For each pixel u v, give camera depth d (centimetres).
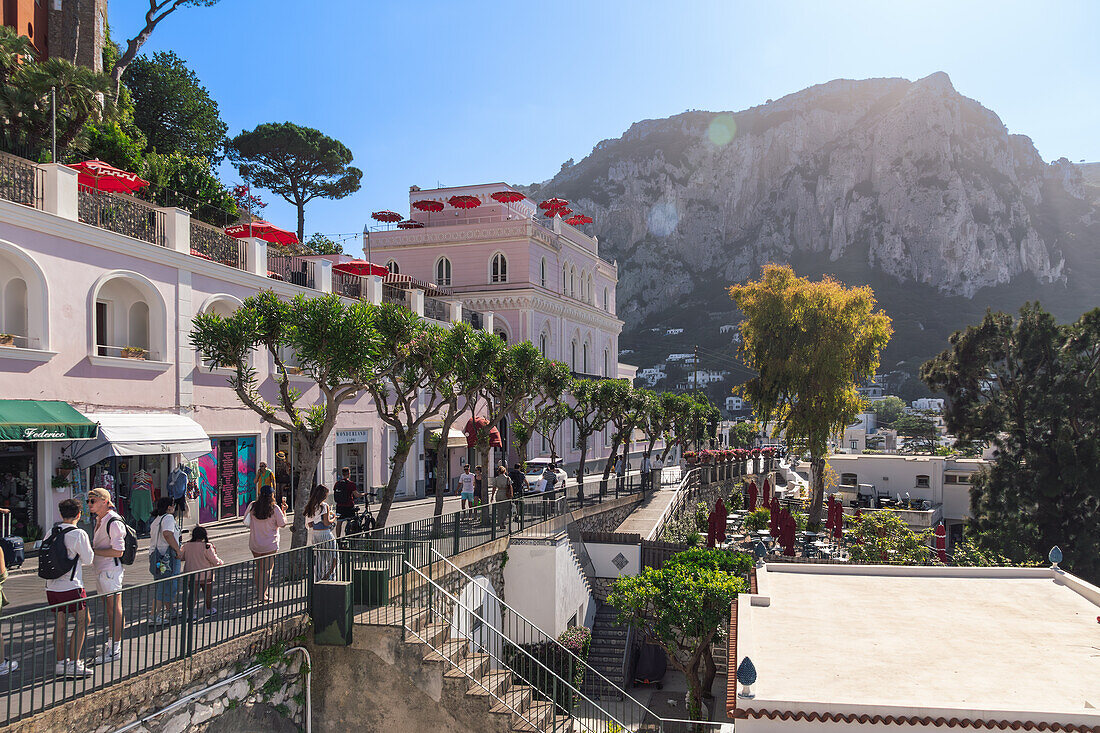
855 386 4338
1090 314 3997
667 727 1309
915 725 738
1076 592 1261
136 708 745
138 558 1478
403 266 4541
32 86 2080
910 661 911
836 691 810
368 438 2730
